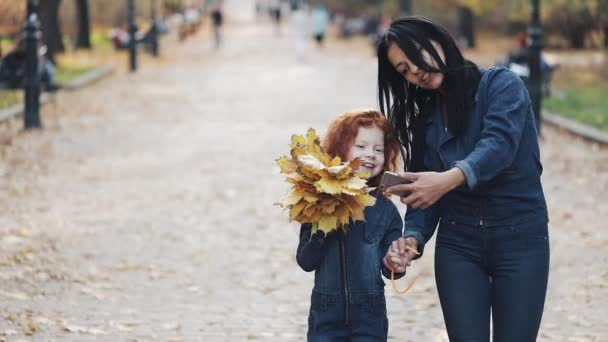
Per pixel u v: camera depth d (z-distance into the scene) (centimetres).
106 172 1275
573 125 1689
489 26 4928
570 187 1159
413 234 388
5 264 783
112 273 767
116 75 2986
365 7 7131
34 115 1664
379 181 405
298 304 686
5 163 1320
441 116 385
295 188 372
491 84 374
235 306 679
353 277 394
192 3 8906
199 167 1320
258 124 1814
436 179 352
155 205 1056
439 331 620
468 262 378
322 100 2241
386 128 401
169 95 2388
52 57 2908
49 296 697
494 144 357
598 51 3538
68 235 902
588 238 883
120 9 5403
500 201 371
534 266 370
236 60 3769
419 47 370
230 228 941
